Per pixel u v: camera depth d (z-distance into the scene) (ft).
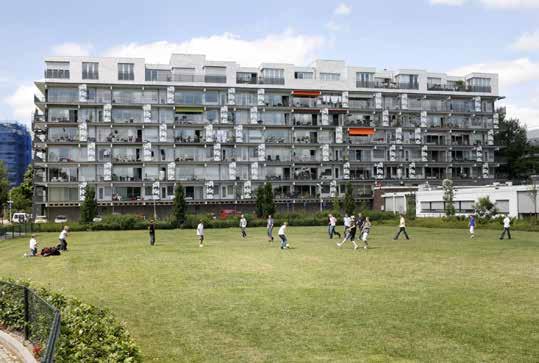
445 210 210.59
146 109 279.08
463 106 332.39
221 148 292.40
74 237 162.09
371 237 142.20
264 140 299.99
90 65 275.39
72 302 39.65
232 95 293.23
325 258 89.66
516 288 58.18
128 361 27.81
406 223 208.03
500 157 337.72
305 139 307.17
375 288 58.95
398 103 320.50
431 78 333.01
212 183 285.43
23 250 118.83
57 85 270.05
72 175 271.28
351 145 308.40
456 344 37.40
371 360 34.35
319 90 306.96
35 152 265.54
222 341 39.06
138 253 103.81
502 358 34.37
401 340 38.60
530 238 132.67
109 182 271.28
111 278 69.62
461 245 112.88
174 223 210.18
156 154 283.18
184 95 289.74
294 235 156.87
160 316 46.85
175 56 291.38
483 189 204.95
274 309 48.88
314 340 38.96
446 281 63.31
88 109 275.18
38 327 33.01
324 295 55.11
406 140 319.88
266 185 230.27
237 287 60.75
